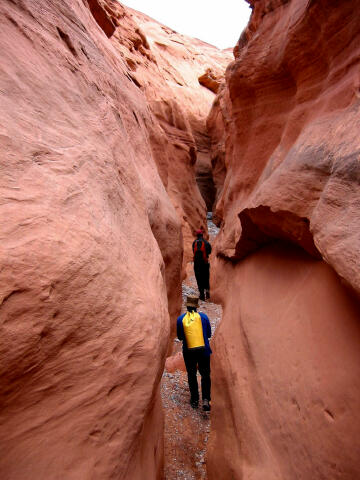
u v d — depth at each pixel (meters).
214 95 23.06
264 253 3.88
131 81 5.52
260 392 2.34
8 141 1.23
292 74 4.02
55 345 1.09
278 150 4.10
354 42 2.75
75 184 1.50
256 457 2.04
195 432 3.09
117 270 1.52
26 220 1.10
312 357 1.96
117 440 1.27
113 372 1.31
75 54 2.71
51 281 1.09
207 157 18.05
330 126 2.50
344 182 1.86
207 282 6.59
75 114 2.04
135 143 3.96
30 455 1.01
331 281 2.15
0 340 0.92
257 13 5.38
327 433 1.61
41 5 2.54
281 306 2.70
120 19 12.05
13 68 1.61
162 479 2.32
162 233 3.91
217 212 9.87
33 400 1.05
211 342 4.05
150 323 1.61
